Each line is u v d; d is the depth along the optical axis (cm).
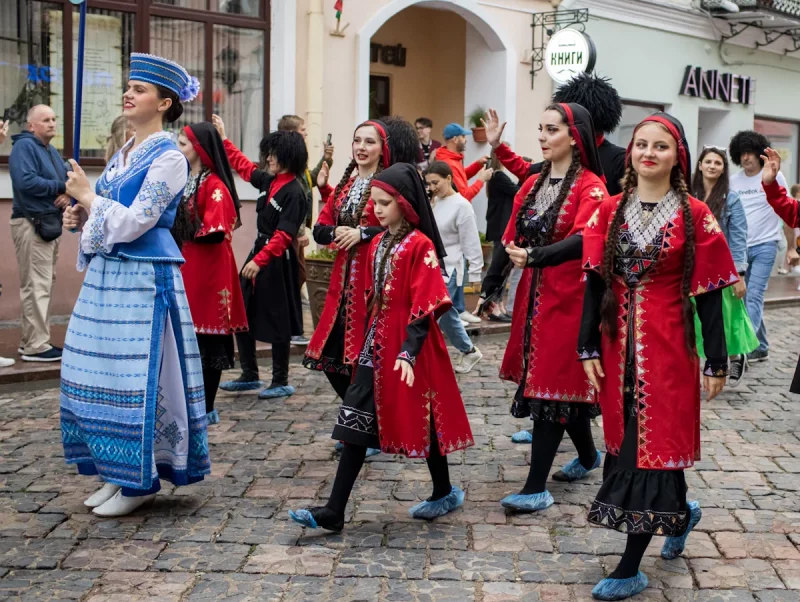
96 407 452
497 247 501
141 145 451
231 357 635
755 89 1878
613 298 388
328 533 446
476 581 395
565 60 1334
